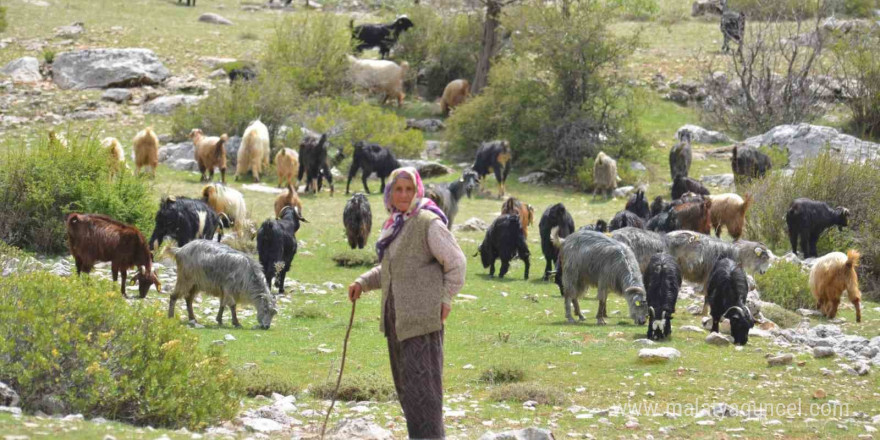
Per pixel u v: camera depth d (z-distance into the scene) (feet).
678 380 31.58
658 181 90.84
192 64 124.06
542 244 56.65
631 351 36.24
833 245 61.62
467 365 34.14
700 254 46.24
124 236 43.14
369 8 160.45
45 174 57.00
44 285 24.81
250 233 61.82
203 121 97.91
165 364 23.44
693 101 117.91
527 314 45.80
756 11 139.23
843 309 51.03
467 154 101.96
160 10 151.84
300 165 84.02
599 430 24.86
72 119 103.96
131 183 60.64
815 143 92.38
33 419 19.67
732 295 38.96
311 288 51.44
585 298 50.72
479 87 115.65
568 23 100.37
